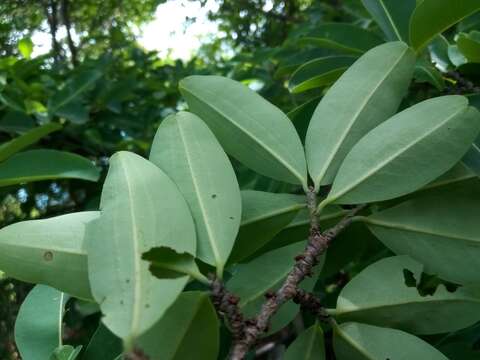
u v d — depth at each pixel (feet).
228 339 0.74
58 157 1.02
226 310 0.53
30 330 0.75
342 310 0.63
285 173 0.71
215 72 2.34
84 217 0.63
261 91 1.82
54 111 1.71
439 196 0.70
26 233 0.61
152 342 0.55
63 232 0.62
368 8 1.03
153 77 2.44
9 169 0.99
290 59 1.31
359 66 0.75
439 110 0.67
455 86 1.01
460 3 0.80
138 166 0.62
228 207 0.62
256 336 0.52
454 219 0.68
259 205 0.69
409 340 0.61
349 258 0.78
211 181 0.64
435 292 0.64
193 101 0.75
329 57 1.07
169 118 0.69
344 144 0.71
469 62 0.97
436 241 0.68
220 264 0.58
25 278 0.60
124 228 0.56
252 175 1.19
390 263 0.66
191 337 0.56
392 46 0.76
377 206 0.75
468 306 0.63
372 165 0.66
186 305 0.57
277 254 0.68
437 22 0.83
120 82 1.98
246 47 3.31
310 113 0.91
